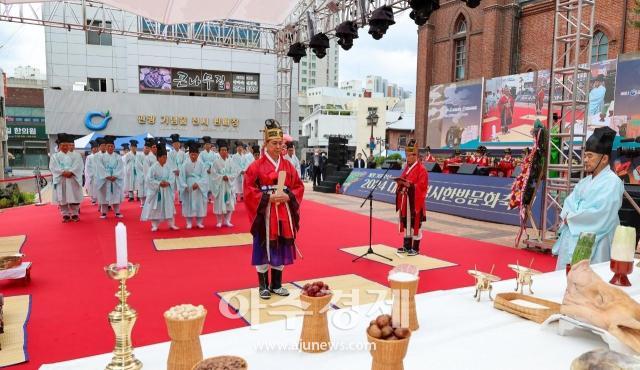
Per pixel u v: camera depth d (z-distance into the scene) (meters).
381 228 9.04
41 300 4.52
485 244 7.60
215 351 1.74
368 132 44.94
